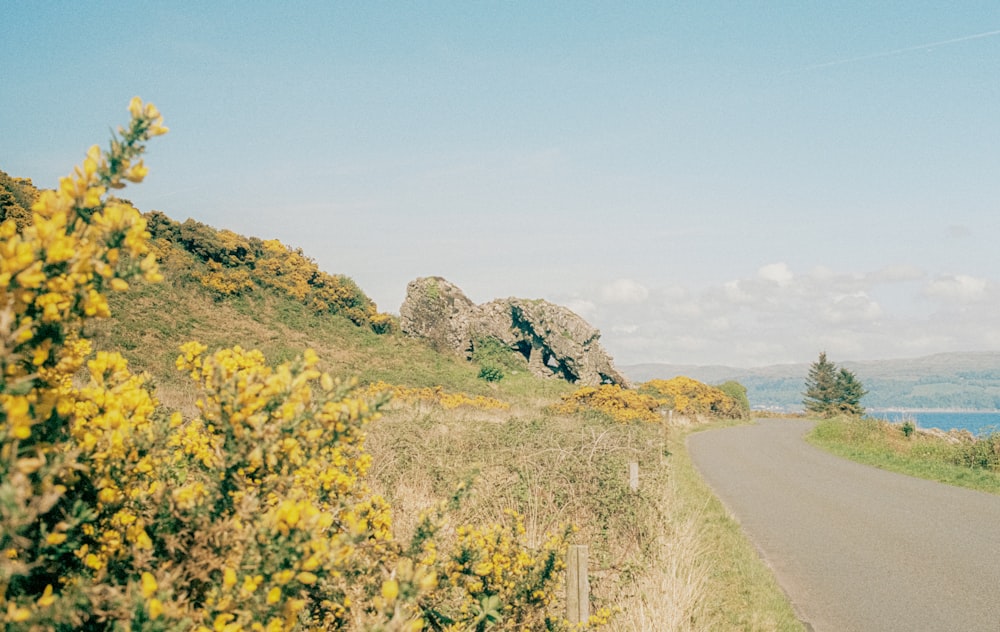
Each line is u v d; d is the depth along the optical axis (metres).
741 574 7.55
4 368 1.69
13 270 1.70
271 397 2.51
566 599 4.99
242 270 36.69
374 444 9.08
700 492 13.20
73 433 2.21
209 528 2.26
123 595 1.98
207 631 2.00
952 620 6.57
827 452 22.94
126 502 2.38
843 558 8.78
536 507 7.09
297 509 2.18
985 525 10.85
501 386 38.94
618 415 25.48
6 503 1.51
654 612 5.41
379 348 37.62
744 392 52.88
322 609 3.09
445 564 4.12
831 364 71.62
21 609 1.73
